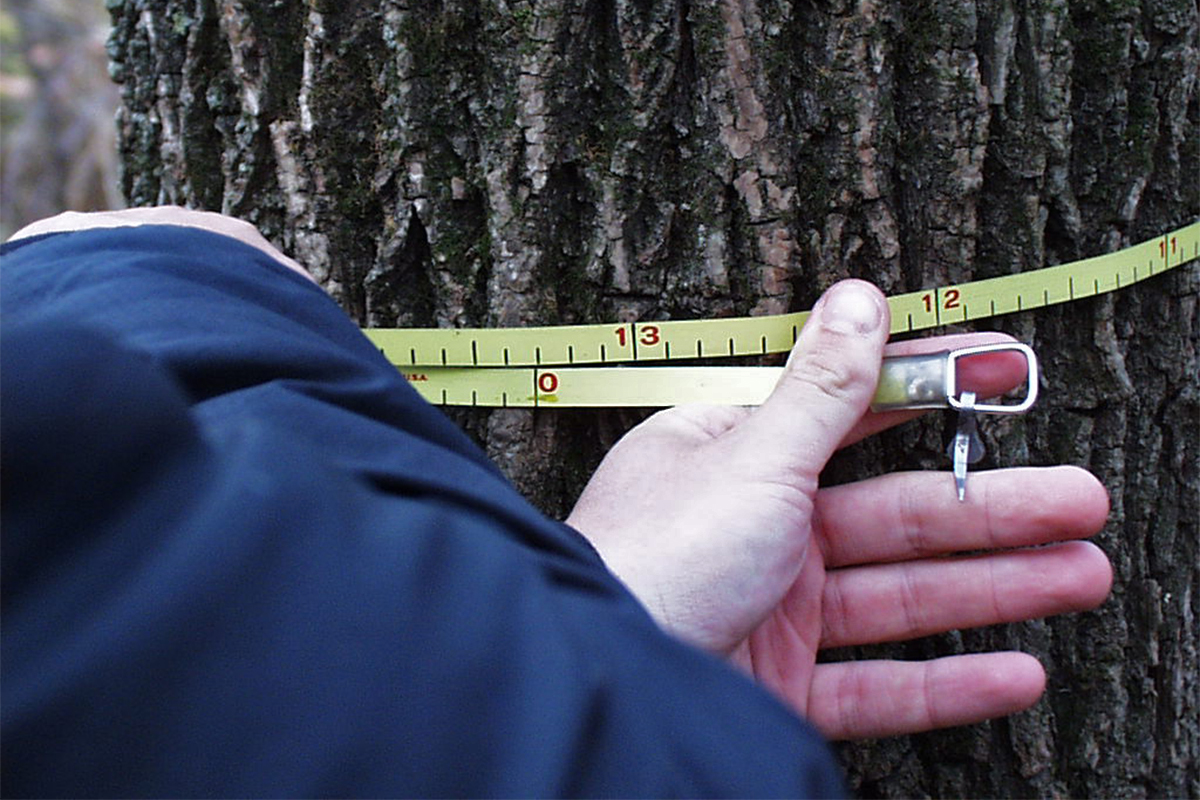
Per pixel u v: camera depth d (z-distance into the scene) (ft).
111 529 1.74
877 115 4.71
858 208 4.78
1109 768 5.59
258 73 5.00
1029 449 5.29
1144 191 5.29
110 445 1.75
